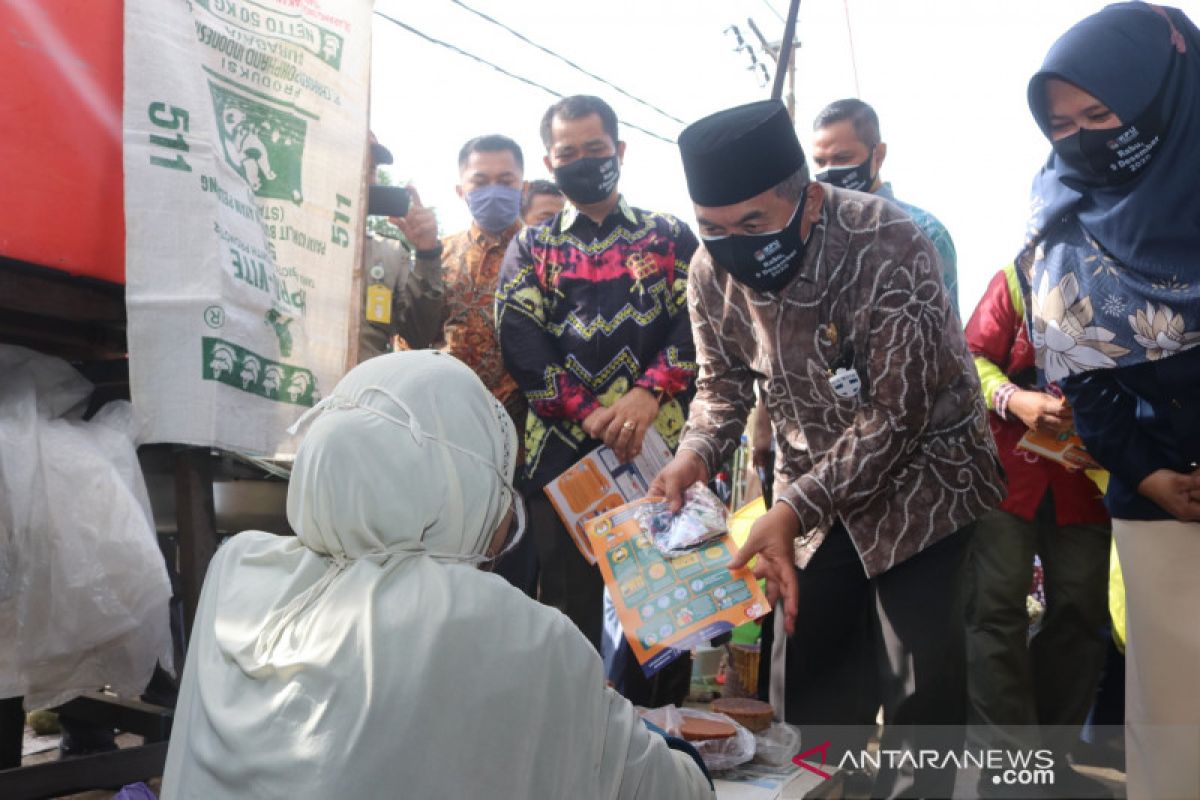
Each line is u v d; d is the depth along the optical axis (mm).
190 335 2043
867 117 3256
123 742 3391
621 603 2152
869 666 2531
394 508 1153
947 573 2311
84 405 2211
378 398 1213
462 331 3539
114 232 2049
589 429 2873
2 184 1873
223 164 2162
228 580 1252
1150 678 2279
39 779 1976
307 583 1184
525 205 4016
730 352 2564
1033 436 2920
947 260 2943
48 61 1939
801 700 2504
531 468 3004
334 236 2523
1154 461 2240
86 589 1915
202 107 2111
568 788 1110
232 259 2143
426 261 3441
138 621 1978
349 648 1069
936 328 2195
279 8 2371
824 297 2240
